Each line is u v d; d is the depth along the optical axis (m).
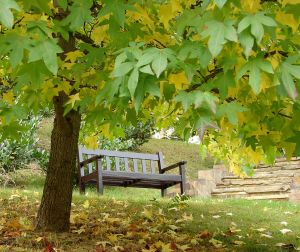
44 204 5.27
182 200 7.39
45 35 2.29
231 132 4.34
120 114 3.64
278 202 9.39
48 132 15.27
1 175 10.80
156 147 16.73
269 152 4.12
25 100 3.79
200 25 2.41
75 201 7.44
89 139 5.44
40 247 4.57
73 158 5.32
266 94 3.10
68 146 5.24
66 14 3.30
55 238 4.85
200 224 6.45
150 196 11.23
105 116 3.63
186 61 2.63
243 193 11.70
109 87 2.59
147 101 3.55
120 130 5.05
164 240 5.29
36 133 14.10
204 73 2.93
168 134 18.86
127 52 2.28
